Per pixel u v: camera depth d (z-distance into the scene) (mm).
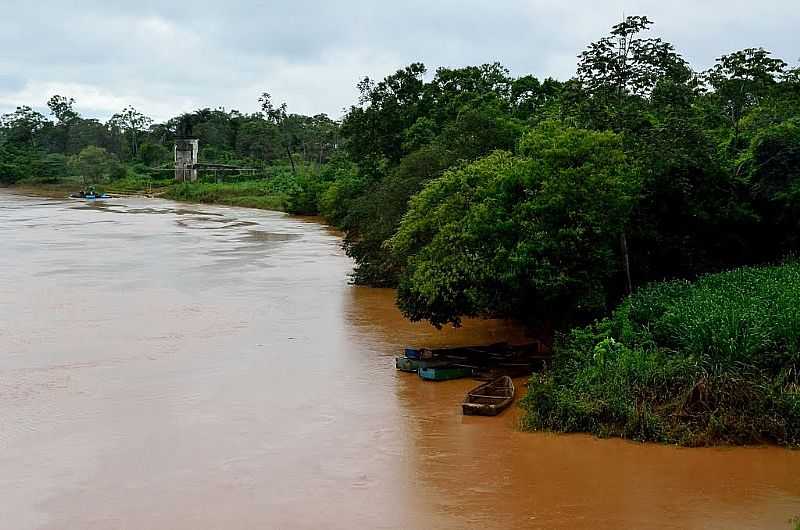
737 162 24625
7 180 122500
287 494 12586
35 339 23375
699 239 22562
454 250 19625
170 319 26250
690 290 19094
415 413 16562
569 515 11695
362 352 21875
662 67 23484
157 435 15297
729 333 15555
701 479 12836
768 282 18734
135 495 12570
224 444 14797
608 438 14750
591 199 18969
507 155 22156
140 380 19141
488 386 17656
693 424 14469
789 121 25219
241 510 12016
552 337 20828
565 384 16078
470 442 14789
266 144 117375
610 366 15734
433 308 20344
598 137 19719
